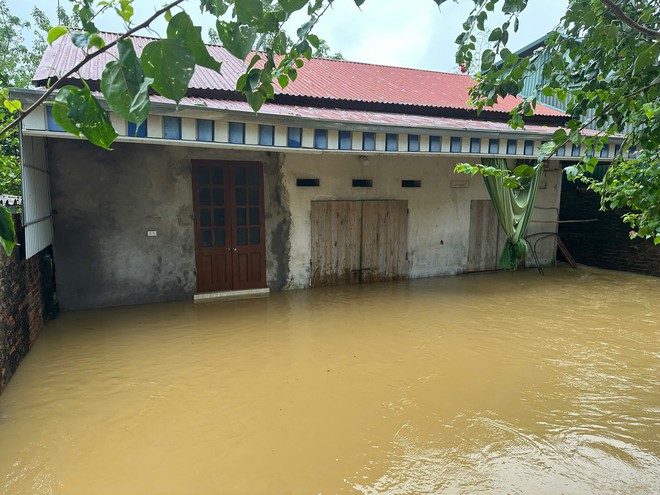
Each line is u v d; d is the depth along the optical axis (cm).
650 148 285
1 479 303
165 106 495
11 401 407
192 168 713
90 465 319
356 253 856
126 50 95
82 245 660
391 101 805
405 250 899
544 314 684
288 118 566
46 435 355
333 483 300
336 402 409
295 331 600
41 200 572
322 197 816
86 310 669
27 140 490
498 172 296
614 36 244
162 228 705
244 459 325
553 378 461
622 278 936
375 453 333
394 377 461
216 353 523
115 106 93
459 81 1124
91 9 104
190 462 322
